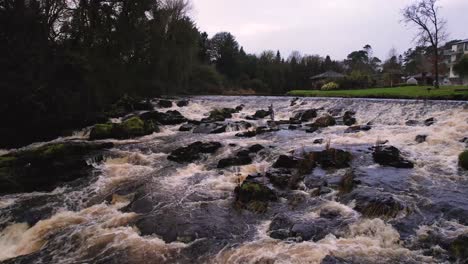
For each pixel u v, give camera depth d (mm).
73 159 18219
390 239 9391
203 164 17531
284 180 13711
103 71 36469
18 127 25781
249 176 14719
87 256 9742
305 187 13328
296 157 16156
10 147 24172
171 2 51156
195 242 10141
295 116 29016
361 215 10844
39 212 13109
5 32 27891
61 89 29422
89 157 18750
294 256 8891
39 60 28547
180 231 10773
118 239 10523
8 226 12328
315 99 32031
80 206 13508
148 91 45625
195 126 27094
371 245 9195
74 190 14977
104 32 39531
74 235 10977
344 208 11367
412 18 39812
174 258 9383
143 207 12773
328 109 28641
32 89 26578
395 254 8734
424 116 22547
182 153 18547
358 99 28984
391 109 24859
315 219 10836
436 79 37688
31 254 10141
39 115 26938
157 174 16328
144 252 9727
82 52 34531
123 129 24797
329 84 51812
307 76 91375
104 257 9594
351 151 16781
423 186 12734
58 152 19016
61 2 33719
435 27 38594
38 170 17062
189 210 12250
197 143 19547
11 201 14172
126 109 34125
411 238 9438
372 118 25016
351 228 10047
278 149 18266
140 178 15875
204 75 65062
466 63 41250
